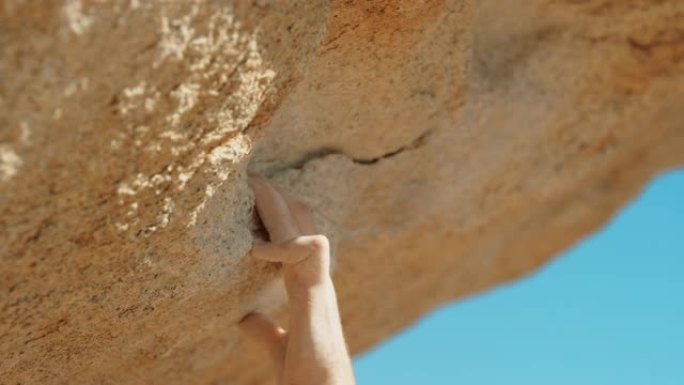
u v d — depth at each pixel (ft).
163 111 5.75
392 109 8.79
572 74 10.16
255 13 5.88
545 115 10.31
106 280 6.72
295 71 6.61
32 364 7.33
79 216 5.95
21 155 5.27
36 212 5.70
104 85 5.34
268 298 9.01
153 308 7.54
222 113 6.20
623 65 10.28
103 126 5.52
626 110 10.92
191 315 8.29
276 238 8.00
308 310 8.05
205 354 10.32
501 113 9.92
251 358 11.27
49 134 5.31
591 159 11.50
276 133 8.38
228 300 8.47
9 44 4.88
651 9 9.41
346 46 7.70
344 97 8.36
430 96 8.91
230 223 7.47
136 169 5.93
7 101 5.02
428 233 11.25
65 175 5.59
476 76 9.46
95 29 5.10
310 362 8.02
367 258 11.01
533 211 12.68
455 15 7.99
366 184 9.54
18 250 5.88
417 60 8.28
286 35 6.26
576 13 9.53
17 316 6.49
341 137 8.86
